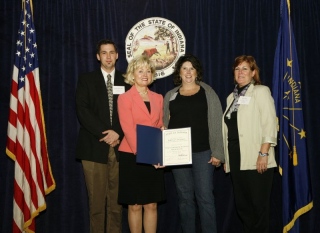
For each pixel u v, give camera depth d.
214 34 3.55
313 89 3.54
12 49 3.45
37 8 3.48
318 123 3.54
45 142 3.28
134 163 2.77
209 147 2.90
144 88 2.91
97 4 3.52
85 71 3.48
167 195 3.50
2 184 3.41
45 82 3.46
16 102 3.23
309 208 3.22
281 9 3.42
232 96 3.05
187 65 2.99
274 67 3.37
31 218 3.12
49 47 3.47
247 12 3.57
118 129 2.98
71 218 3.44
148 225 2.84
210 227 2.86
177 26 3.53
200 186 2.88
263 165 2.75
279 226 3.50
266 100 2.82
